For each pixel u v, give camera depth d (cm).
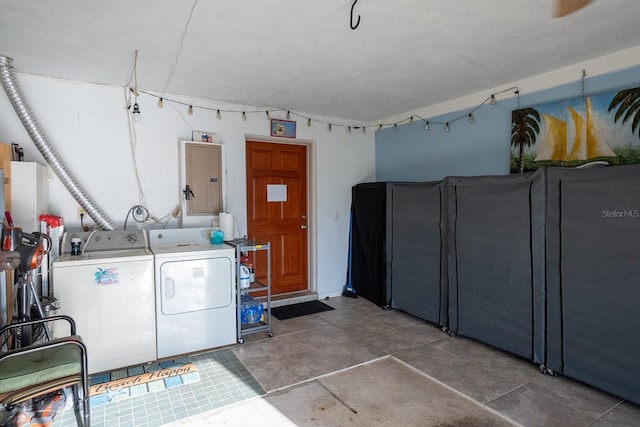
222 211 363
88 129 312
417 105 404
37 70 285
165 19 207
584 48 256
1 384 163
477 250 298
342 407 215
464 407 214
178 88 334
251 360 278
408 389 235
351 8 197
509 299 275
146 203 338
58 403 211
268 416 206
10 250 204
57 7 193
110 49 248
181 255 284
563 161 292
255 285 354
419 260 358
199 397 226
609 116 266
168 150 348
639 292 205
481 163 357
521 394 228
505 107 334
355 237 457
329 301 438
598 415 205
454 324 320
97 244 289
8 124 282
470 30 226
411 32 227
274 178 430
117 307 263
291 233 447
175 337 283
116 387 236
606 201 219
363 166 481
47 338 219
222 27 218
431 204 344
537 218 255
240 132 388
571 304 237
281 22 212
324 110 421
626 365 211
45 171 285
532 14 207
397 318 374
